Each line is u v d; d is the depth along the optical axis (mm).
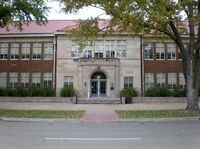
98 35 25562
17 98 42062
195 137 12477
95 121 19859
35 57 49406
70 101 41219
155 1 20703
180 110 26500
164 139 11953
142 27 23219
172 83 48531
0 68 49812
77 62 47438
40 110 27188
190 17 23594
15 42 49844
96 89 46781
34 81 49156
